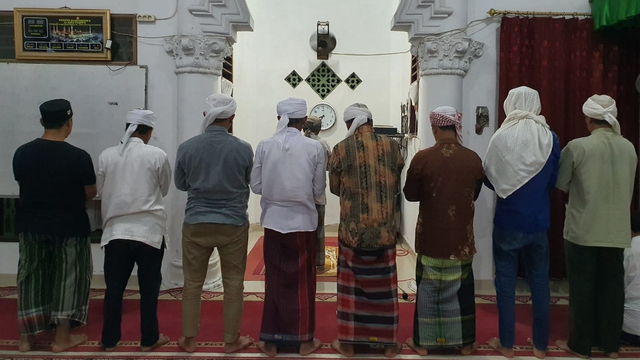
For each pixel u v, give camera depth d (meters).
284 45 6.55
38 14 3.94
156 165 2.86
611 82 3.86
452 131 2.80
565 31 3.84
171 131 4.03
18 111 3.97
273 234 2.79
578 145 2.82
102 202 2.84
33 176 2.76
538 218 2.73
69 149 2.81
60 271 2.83
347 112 2.89
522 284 4.04
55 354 2.82
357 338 2.81
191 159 2.73
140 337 3.07
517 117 2.78
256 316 3.46
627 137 3.90
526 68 3.83
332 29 6.55
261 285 4.18
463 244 2.74
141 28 4.00
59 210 2.79
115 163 2.82
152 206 2.84
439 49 3.82
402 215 5.98
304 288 2.82
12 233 4.09
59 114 2.81
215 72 4.00
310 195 2.79
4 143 3.98
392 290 2.79
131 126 2.90
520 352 2.92
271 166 2.76
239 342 2.93
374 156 2.75
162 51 4.01
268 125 6.59
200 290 2.86
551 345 3.01
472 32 3.89
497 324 3.33
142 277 2.86
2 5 4.00
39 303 2.86
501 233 2.81
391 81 6.57
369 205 2.73
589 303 2.81
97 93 3.98
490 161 2.81
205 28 3.91
